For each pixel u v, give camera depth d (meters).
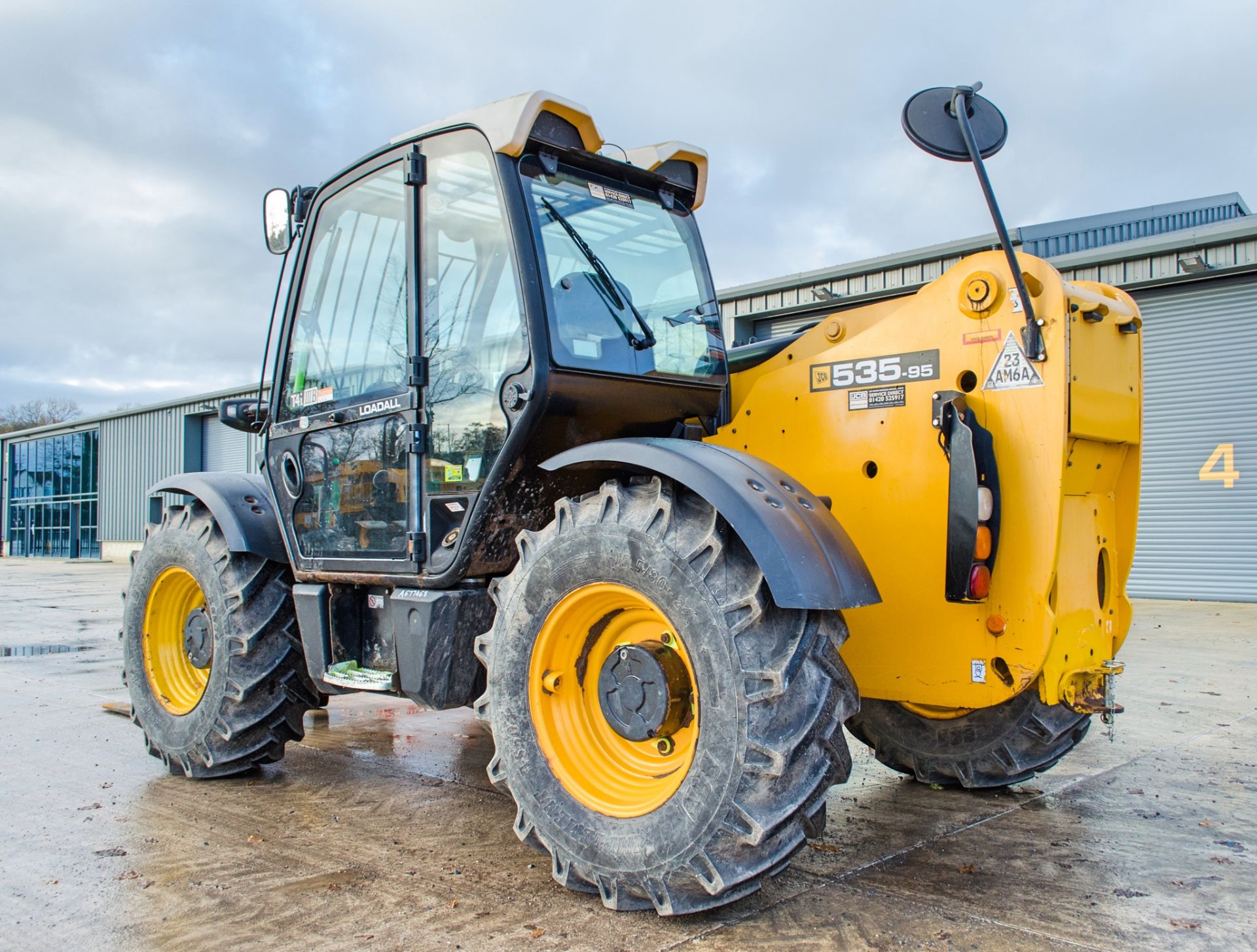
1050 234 13.16
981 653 2.75
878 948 2.23
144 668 3.98
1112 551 3.05
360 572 3.22
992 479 2.68
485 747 4.35
